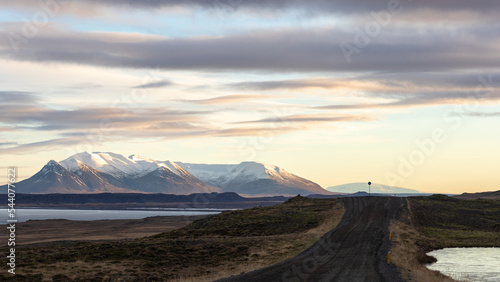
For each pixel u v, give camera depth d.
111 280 40.44
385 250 55.53
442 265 52.56
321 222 85.44
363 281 34.75
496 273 47.09
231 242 64.00
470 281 41.84
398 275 38.44
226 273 41.69
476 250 66.88
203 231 84.75
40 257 48.31
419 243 68.75
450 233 81.75
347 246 58.19
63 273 40.84
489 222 92.00
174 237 82.69
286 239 66.81
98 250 53.88
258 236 76.25
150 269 46.75
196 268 49.12
